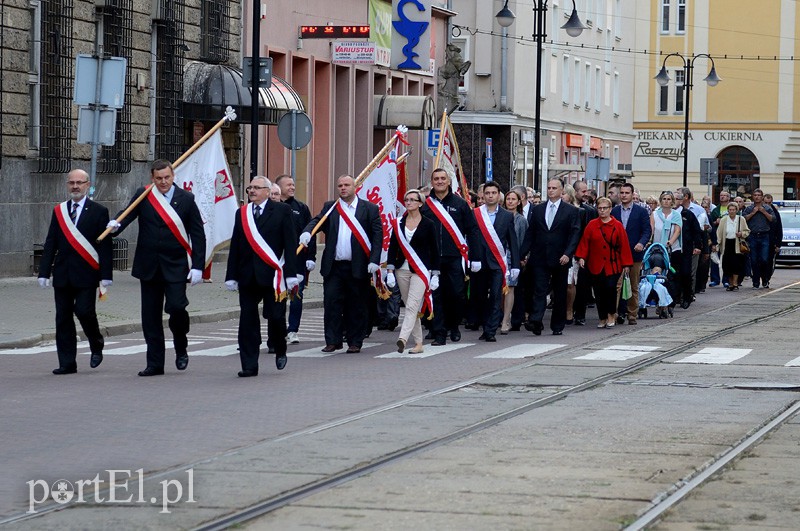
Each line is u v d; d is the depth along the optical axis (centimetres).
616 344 1941
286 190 1942
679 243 2592
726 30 8069
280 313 1554
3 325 1947
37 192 2719
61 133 2778
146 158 3150
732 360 1730
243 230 1519
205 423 1194
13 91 2612
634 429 1179
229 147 3509
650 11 8169
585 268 2234
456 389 1441
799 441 1122
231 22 3519
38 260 2730
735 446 1096
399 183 2128
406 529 800
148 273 1523
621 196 2309
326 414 1255
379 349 1853
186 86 3291
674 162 8181
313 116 4103
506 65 5641
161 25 3194
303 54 3984
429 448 1079
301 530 798
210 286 2792
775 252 3488
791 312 2606
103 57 1927
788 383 1500
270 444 1090
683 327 2245
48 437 1117
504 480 948
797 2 7956
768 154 8056
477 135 5647
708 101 8125
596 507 860
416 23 4612
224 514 839
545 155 6028
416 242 1767
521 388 1453
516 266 1983
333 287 1795
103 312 2156
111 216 2998
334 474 970
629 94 7656
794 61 7988
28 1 2652
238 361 1686
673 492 912
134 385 1441
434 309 1905
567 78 6359
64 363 1530
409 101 4609
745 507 866
